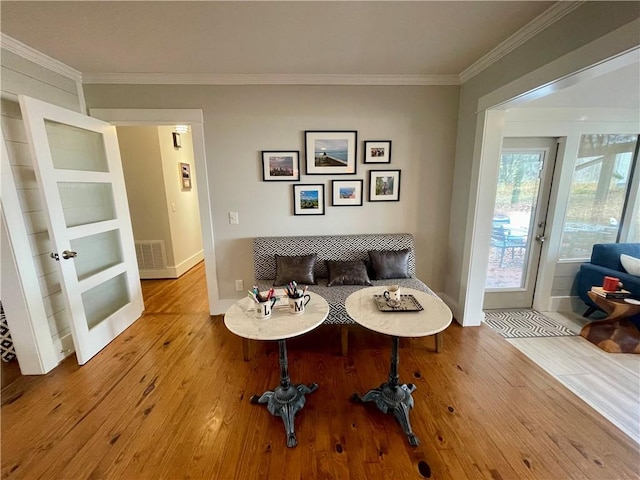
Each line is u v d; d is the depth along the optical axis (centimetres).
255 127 265
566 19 155
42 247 207
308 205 284
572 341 253
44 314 205
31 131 178
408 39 193
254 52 209
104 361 219
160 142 388
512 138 285
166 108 256
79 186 225
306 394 182
